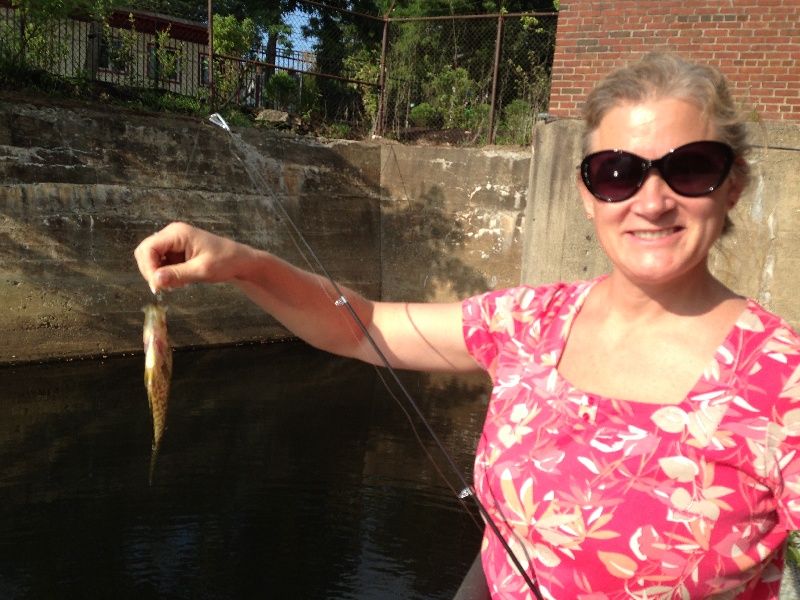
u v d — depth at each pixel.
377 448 7.66
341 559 5.40
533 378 1.55
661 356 1.42
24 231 9.39
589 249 8.17
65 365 9.66
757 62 7.69
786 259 6.94
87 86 11.35
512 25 17.70
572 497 1.40
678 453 1.32
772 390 1.29
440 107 15.45
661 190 1.38
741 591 1.36
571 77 8.52
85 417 7.97
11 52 10.80
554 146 8.36
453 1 17.95
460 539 5.81
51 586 4.78
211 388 9.31
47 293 9.62
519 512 1.47
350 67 17.50
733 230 1.68
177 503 6.13
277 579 5.02
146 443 7.37
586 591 1.40
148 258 1.65
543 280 8.55
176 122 10.62
